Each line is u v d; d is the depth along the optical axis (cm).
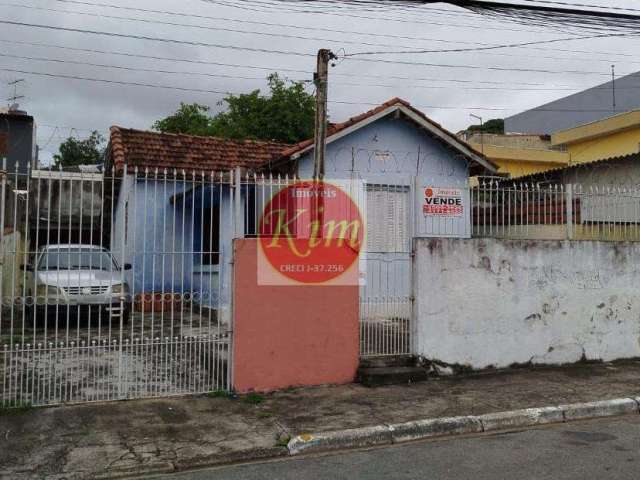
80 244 715
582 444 571
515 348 875
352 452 564
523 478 474
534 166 2267
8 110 2045
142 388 705
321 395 726
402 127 1246
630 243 958
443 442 591
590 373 857
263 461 539
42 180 697
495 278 866
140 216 815
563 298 907
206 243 818
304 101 2645
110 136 1447
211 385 731
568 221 944
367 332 811
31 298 675
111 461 516
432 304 830
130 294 771
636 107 2255
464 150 1254
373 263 828
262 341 741
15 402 643
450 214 916
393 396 725
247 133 2589
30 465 506
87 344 700
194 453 537
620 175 1233
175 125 2906
